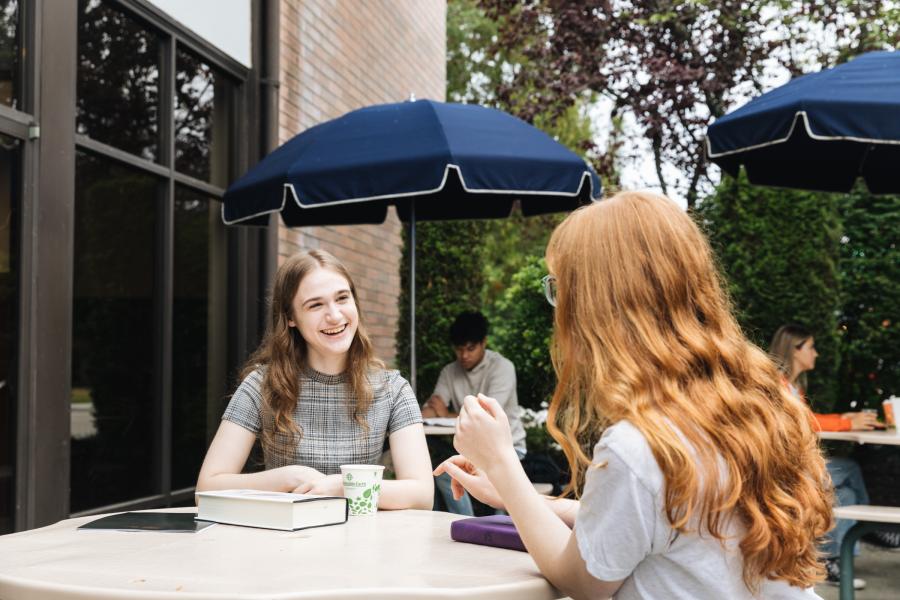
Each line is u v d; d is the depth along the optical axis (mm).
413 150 4188
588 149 10258
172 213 4973
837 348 6836
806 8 8695
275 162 4648
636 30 9062
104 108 4402
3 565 1503
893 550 6242
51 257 3852
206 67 5441
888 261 7086
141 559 1549
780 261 6812
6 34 3682
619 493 1309
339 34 7355
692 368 1388
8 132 3629
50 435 3809
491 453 1532
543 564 1434
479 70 20141
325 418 2713
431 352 7438
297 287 2699
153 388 4793
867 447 6641
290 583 1336
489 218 6020
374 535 1857
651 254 1435
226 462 2635
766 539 1312
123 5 4527
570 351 1492
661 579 1342
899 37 8414
